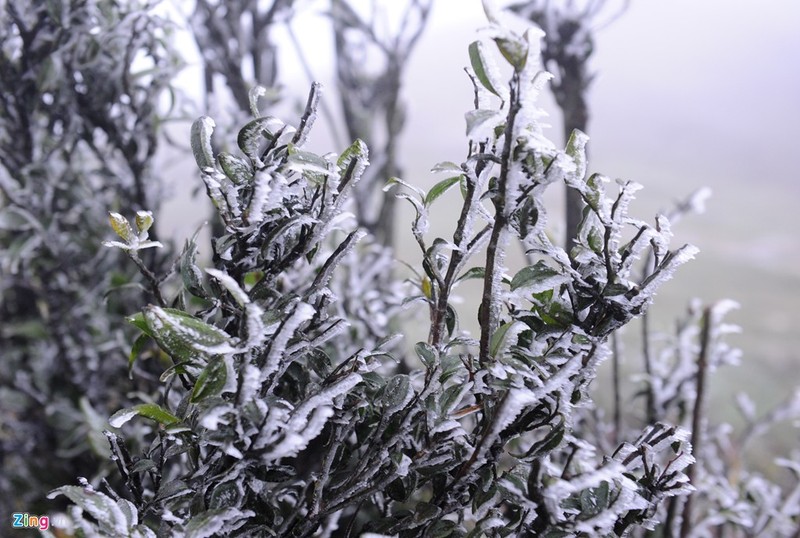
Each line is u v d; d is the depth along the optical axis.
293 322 0.58
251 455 0.57
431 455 0.62
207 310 0.63
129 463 0.63
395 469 0.61
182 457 0.82
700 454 0.85
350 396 0.65
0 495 1.10
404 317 1.10
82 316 1.09
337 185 0.61
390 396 0.63
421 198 0.63
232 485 0.61
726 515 0.87
